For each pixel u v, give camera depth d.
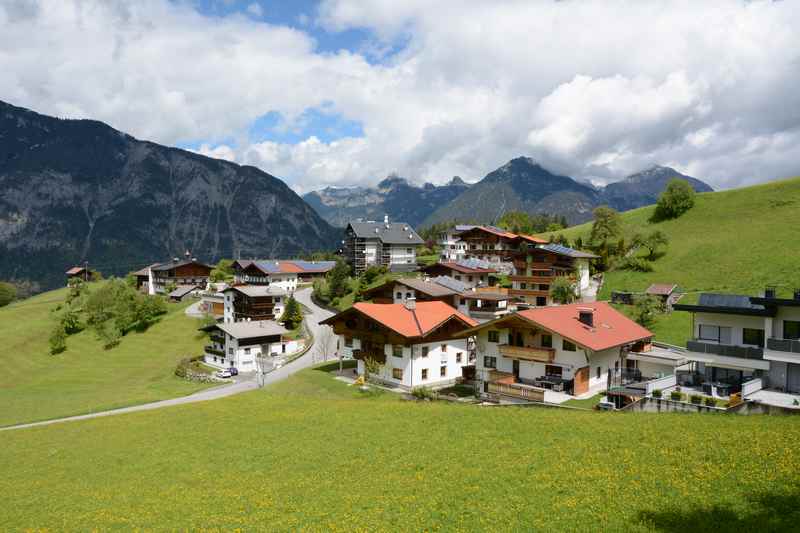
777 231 100.88
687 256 103.06
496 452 27.89
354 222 165.50
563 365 47.44
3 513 27.53
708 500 19.14
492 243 138.38
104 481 30.89
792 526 16.48
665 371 52.78
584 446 27.05
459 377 62.31
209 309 127.94
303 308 124.38
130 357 104.31
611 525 18.41
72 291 152.38
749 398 37.28
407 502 22.73
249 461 31.33
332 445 32.50
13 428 52.56
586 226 156.12
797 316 38.97
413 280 88.88
